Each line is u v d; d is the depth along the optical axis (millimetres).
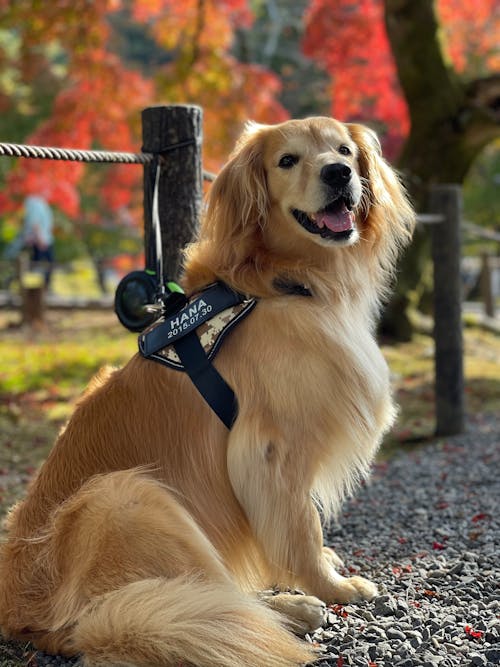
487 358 9359
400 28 9227
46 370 8609
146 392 2830
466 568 3139
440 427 5867
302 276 2904
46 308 13438
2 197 13773
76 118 9867
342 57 11312
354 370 2805
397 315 9734
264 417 2715
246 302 2828
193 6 10305
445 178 9375
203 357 2779
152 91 10352
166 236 3650
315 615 2672
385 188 3107
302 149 2904
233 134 10023
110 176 12602
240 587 2928
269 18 24734
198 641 2307
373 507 4215
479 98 9266
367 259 3092
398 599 2865
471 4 11320
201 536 2605
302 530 2750
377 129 17781
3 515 4051
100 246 19344
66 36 9570
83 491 2660
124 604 2369
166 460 2768
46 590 2598
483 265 12359
